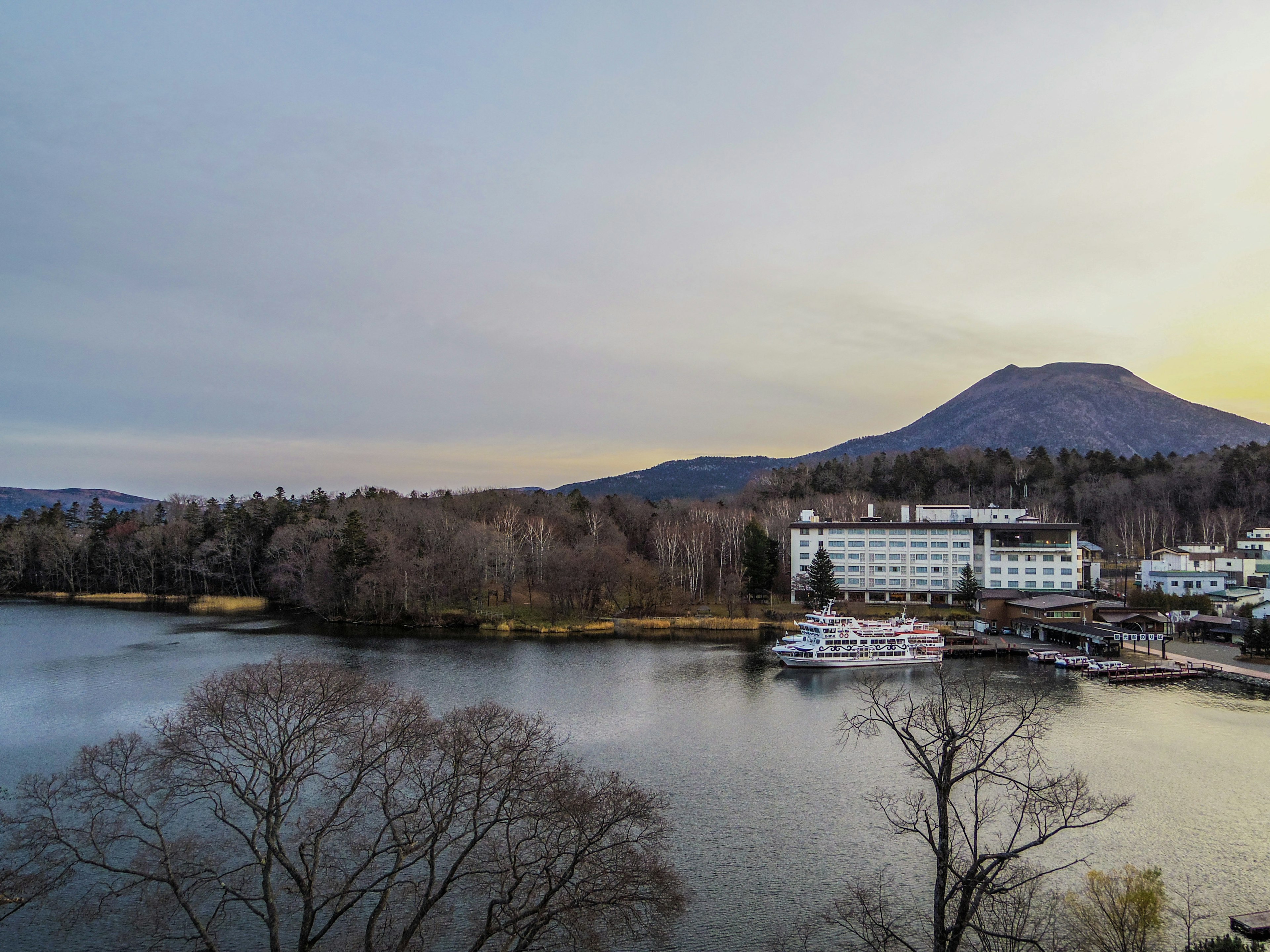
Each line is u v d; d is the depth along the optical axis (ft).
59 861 151.43
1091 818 218.79
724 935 161.89
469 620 562.66
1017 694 363.76
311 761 175.32
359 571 580.30
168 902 157.79
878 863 193.26
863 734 299.58
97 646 469.57
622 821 149.69
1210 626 510.17
